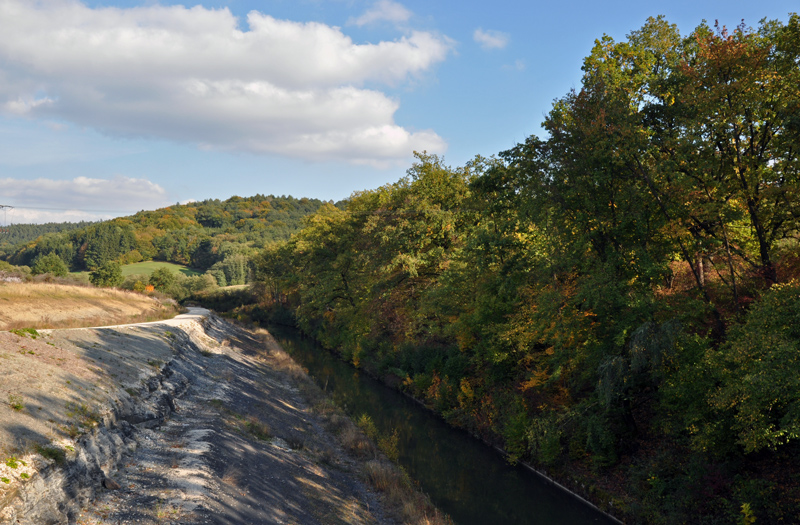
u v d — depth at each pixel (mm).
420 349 30953
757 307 11734
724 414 12570
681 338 13578
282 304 85062
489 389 24047
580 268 17891
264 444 16484
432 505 15750
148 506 9578
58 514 8203
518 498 17000
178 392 18969
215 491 10945
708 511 12664
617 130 15336
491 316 22938
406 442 22375
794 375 9594
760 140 16375
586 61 22734
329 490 14625
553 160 17453
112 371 15727
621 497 15188
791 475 11961
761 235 15977
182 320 41281
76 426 10445
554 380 19250
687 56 19156
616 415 17297
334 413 24234
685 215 15289
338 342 48188
